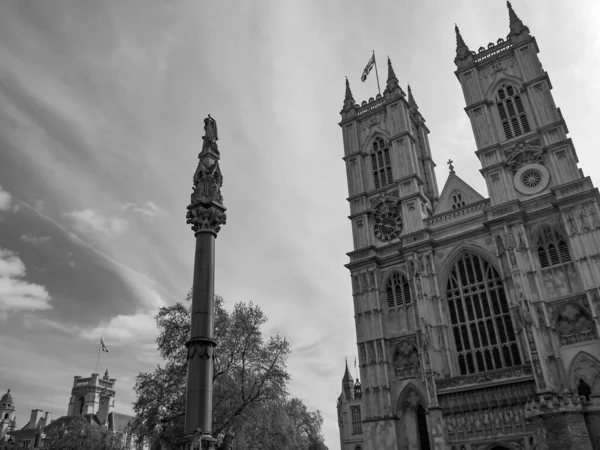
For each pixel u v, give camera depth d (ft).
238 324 171.53
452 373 188.24
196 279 90.89
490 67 232.53
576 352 167.84
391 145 248.93
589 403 125.70
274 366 170.40
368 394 203.00
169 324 169.58
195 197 98.12
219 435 163.43
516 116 215.31
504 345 185.47
